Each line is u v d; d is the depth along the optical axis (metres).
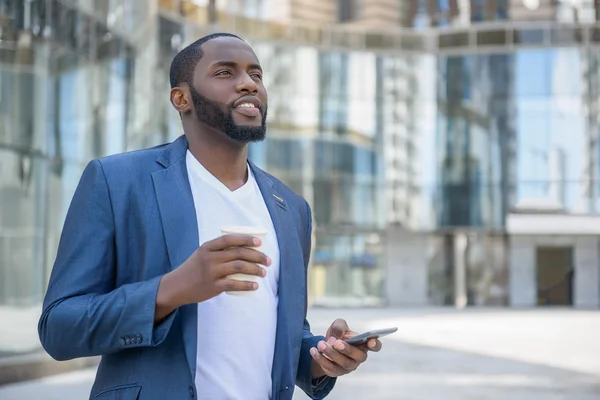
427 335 20.59
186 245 2.38
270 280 2.53
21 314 11.59
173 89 2.59
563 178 35.75
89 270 2.34
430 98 36.69
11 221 11.54
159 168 2.49
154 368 2.29
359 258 37.00
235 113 2.49
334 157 35.84
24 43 11.70
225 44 2.54
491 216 36.19
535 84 35.88
